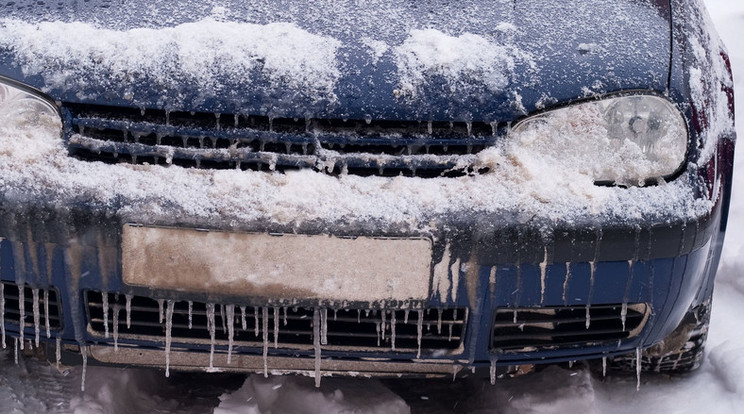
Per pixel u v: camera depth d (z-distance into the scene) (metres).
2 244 2.10
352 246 2.04
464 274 2.08
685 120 2.22
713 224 2.24
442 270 2.07
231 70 2.15
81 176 2.07
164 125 2.10
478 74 2.18
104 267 2.08
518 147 2.13
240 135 2.09
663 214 2.13
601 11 2.45
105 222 2.04
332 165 2.08
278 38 2.22
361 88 2.13
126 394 2.59
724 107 2.44
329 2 2.39
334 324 2.17
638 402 2.70
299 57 2.17
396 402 2.54
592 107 2.18
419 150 2.12
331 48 2.21
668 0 2.54
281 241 2.03
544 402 2.56
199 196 2.04
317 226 2.02
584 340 2.29
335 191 2.05
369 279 2.07
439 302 2.10
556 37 2.32
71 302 2.14
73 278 2.11
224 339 2.17
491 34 2.30
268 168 2.10
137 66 2.16
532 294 2.13
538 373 2.73
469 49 2.23
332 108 2.10
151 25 2.27
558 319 2.22
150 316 2.19
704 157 2.23
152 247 2.05
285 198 2.03
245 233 2.02
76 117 2.13
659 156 2.19
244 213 2.02
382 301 2.09
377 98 2.12
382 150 2.11
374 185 2.07
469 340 2.18
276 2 2.38
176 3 2.37
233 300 2.08
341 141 2.09
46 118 2.14
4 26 2.27
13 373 2.61
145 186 2.06
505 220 2.05
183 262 2.05
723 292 3.38
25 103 2.15
